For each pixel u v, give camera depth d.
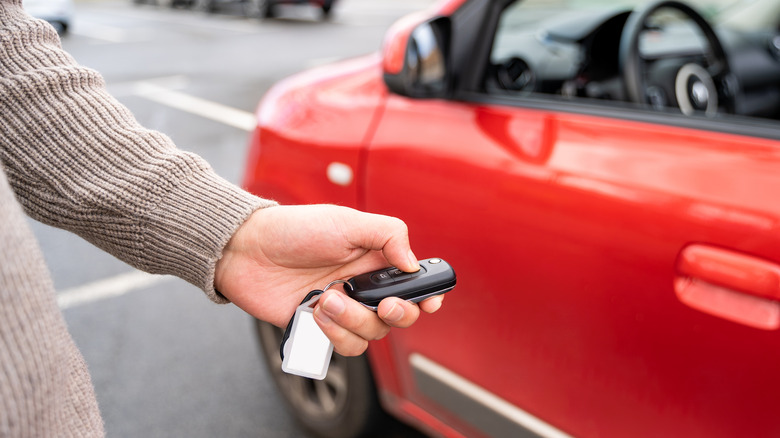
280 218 0.78
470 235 1.37
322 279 0.83
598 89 1.69
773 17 2.02
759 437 1.00
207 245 0.75
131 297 2.93
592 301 1.18
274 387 2.34
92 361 2.49
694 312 1.05
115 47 10.45
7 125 0.71
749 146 1.08
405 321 0.74
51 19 11.99
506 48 1.72
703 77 1.83
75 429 0.60
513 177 1.30
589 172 1.20
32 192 0.73
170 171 0.75
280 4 12.89
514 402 1.38
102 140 0.74
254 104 6.32
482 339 1.40
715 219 1.03
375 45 9.61
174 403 2.27
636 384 1.15
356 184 1.61
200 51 9.66
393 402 1.73
